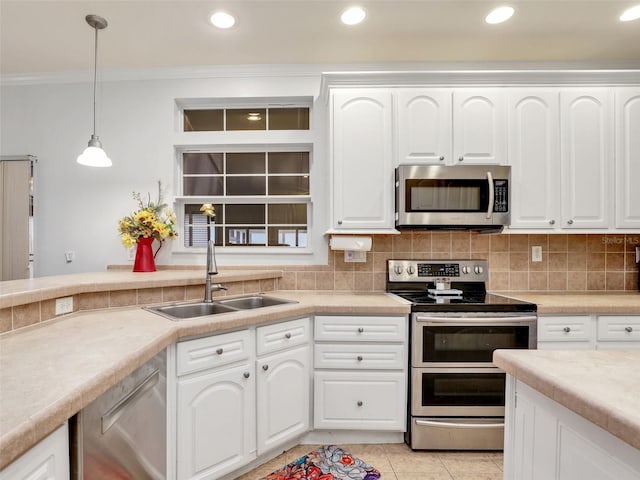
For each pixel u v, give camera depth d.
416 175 2.10
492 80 2.17
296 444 2.01
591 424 0.73
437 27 2.06
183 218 2.68
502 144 2.18
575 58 2.45
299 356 1.91
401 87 2.19
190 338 1.46
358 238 2.27
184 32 2.10
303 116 2.69
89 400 0.80
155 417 1.26
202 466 1.50
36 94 2.61
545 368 0.89
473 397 1.93
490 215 2.09
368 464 1.83
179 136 2.58
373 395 1.97
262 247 2.67
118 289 1.72
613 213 2.18
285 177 2.69
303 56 2.40
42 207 2.61
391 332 1.96
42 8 1.86
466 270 2.41
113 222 2.59
